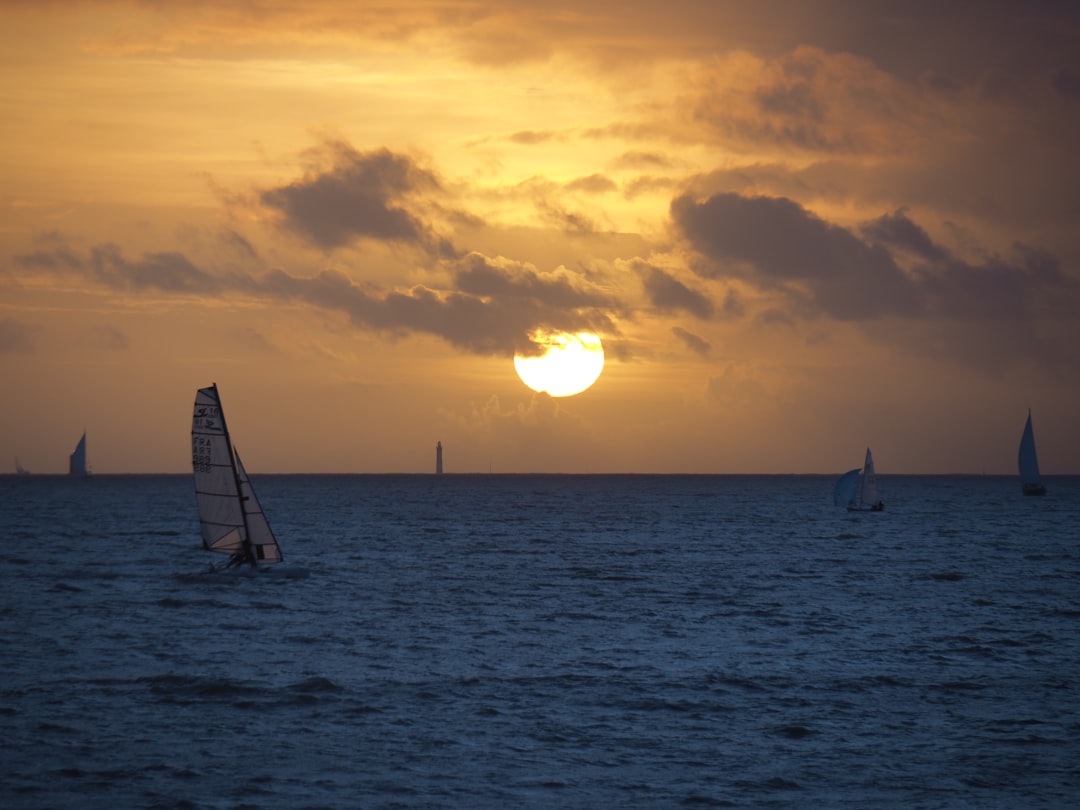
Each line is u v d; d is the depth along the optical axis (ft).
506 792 171.01
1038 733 206.08
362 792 169.68
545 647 293.23
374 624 329.72
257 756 186.39
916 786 175.63
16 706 216.95
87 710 214.69
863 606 380.17
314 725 206.80
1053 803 168.55
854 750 194.70
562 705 224.74
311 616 344.49
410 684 242.78
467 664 267.39
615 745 196.44
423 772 179.83
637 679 250.57
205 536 432.25
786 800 169.17
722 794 171.32
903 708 224.53
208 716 211.61
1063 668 266.16
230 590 405.80
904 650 290.76
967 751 194.39
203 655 274.98
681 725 210.18
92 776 174.70
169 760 183.11
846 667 266.16
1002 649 292.61
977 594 415.64
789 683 246.88
